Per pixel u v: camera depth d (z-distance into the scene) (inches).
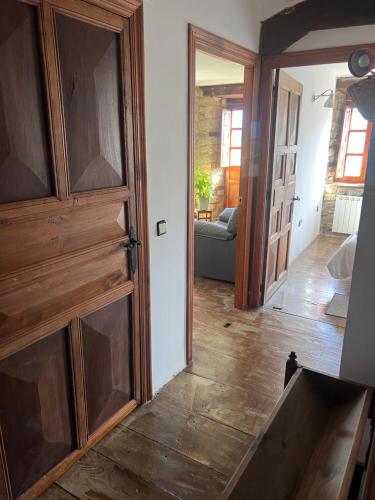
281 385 98.0
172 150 85.7
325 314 137.0
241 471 50.8
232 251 160.4
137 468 73.6
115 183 71.9
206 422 85.4
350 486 55.1
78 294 68.1
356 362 71.3
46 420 66.5
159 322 92.0
